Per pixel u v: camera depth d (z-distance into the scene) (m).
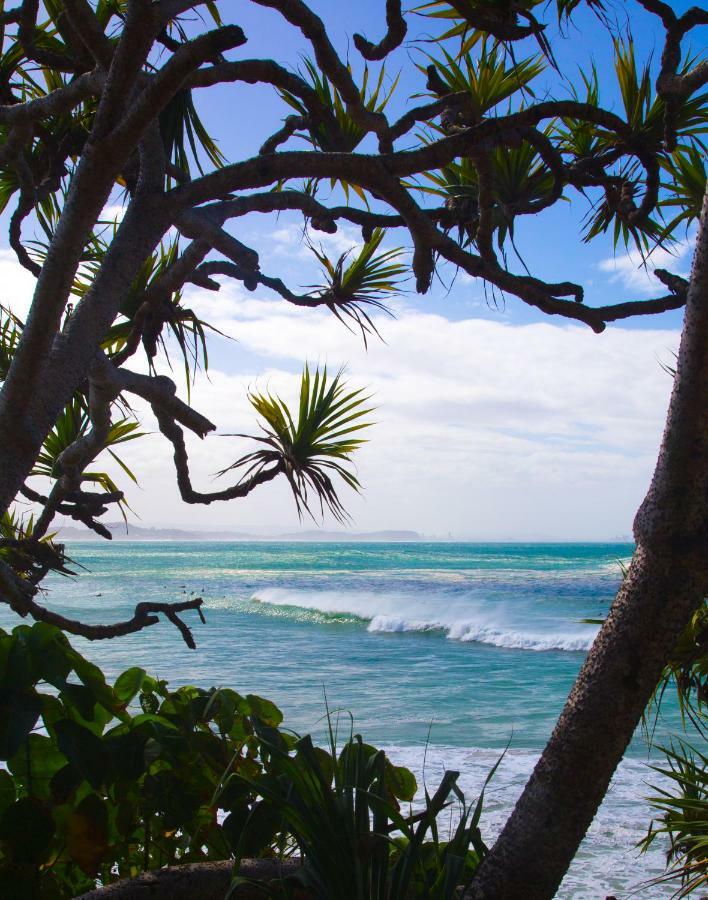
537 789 1.58
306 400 2.45
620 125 2.18
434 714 12.02
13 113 2.06
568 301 2.31
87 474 2.90
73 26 1.73
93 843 1.76
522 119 2.06
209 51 1.44
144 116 1.50
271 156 1.78
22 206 2.39
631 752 8.65
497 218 2.58
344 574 62.03
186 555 125.00
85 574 65.31
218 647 20.81
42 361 1.60
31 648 1.78
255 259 1.84
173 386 2.22
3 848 1.71
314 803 1.58
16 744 1.67
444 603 34.66
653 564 1.53
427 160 1.96
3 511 1.58
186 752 1.89
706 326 1.46
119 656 17.84
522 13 1.92
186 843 2.02
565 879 5.06
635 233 2.75
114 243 1.71
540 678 16.17
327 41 1.85
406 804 6.29
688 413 1.49
